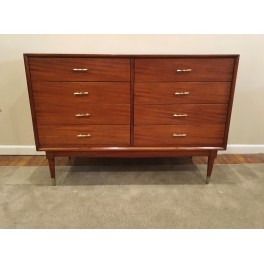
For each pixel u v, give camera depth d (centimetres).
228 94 162
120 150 172
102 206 158
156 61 152
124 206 159
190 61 153
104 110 162
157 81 156
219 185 184
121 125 166
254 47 209
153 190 177
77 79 154
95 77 154
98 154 174
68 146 170
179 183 186
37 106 159
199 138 171
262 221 146
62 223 143
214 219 147
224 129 170
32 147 233
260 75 217
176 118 166
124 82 155
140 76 154
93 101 159
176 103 162
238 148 240
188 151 175
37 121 162
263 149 240
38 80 153
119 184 184
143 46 206
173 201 164
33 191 175
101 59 150
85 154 173
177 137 170
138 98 159
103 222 144
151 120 165
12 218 147
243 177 196
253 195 172
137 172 202
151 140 171
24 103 219
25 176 195
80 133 167
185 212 153
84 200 165
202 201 164
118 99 159
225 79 158
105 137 169
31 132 229
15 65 207
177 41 206
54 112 161
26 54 146
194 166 213
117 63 151
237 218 149
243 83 220
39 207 157
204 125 168
